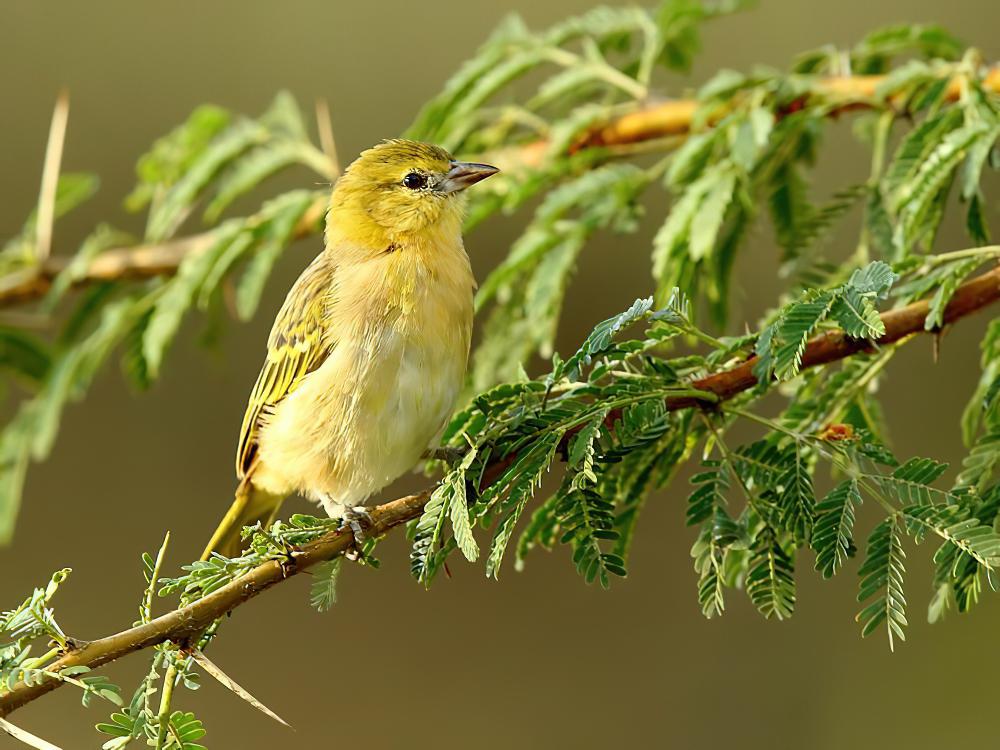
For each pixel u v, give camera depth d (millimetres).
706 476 6484
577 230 9102
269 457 9055
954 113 7965
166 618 6020
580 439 6262
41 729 15430
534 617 16594
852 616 15727
